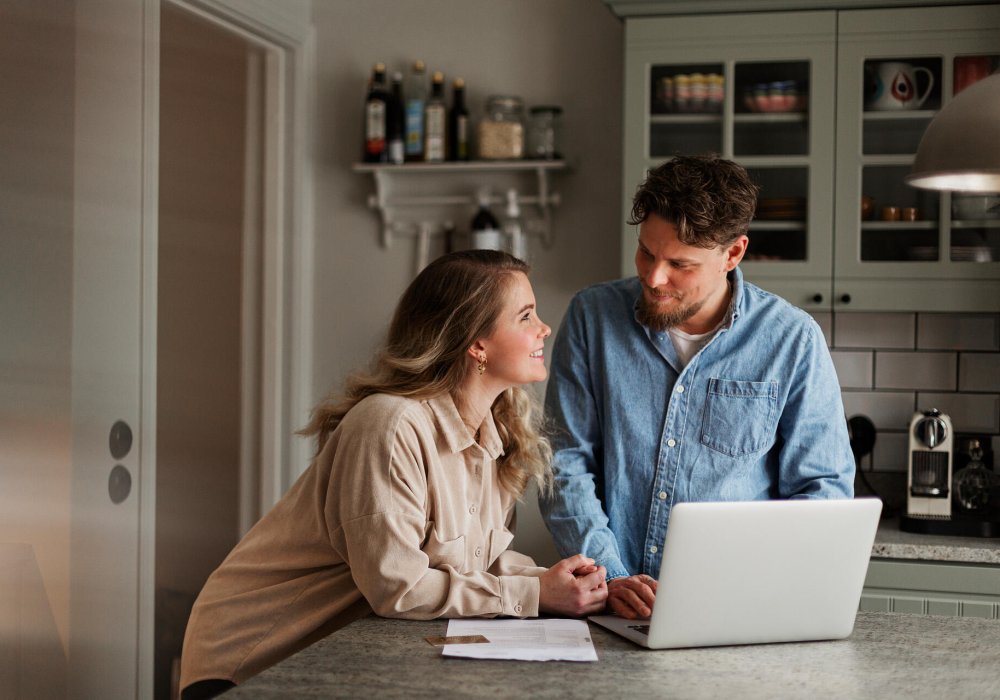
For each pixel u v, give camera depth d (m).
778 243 3.27
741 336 2.08
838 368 3.60
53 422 2.49
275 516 1.85
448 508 1.74
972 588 2.87
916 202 3.19
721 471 2.07
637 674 1.38
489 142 3.60
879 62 3.20
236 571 1.85
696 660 1.45
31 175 2.42
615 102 3.64
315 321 3.85
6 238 2.34
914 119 3.18
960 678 1.38
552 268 3.69
